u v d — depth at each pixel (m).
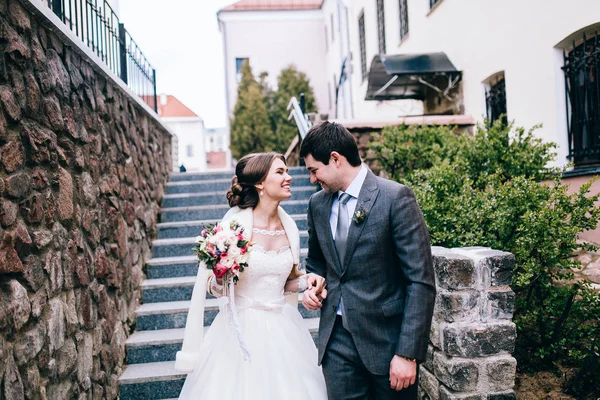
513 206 3.84
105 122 3.88
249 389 2.64
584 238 5.13
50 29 2.82
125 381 3.79
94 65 3.54
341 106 21.27
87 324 3.17
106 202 3.77
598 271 4.55
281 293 2.96
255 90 24.33
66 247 2.90
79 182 3.20
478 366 2.87
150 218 5.47
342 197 2.37
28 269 2.38
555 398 3.33
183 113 40.34
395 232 2.21
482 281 2.93
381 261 2.25
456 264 2.92
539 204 3.72
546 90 6.16
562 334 3.65
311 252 2.62
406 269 2.18
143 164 5.26
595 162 5.44
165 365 4.05
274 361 2.72
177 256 5.44
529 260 3.61
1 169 2.18
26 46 2.50
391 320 2.25
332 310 2.35
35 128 2.55
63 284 2.81
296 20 26.78
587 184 3.67
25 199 2.40
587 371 3.33
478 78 7.90
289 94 24.59
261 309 2.85
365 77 15.17
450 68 8.47
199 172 7.20
